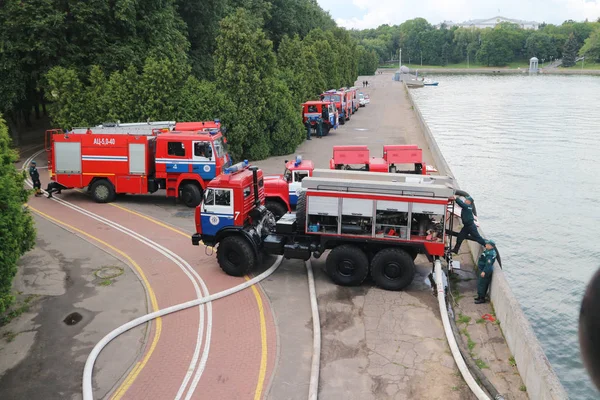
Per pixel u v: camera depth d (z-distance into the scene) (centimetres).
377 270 1456
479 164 4244
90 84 3475
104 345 1191
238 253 1561
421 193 1424
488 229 2770
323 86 5681
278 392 1019
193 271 1634
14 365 1116
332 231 1511
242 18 3294
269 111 3362
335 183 1469
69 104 3191
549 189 3512
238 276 1584
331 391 1012
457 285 1491
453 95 10531
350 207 1469
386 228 1469
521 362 1032
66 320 1319
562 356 1598
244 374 1083
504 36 19812
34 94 3825
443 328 1244
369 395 998
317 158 3469
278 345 1192
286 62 5366
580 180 3719
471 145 5081
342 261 1475
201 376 1077
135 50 3653
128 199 2569
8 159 1311
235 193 1556
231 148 3219
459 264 1595
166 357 1152
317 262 1705
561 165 4175
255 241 1557
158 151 2375
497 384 1013
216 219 1584
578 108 7969
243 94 3247
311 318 1318
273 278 1575
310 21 8550
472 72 19188
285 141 3572
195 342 1214
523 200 3269
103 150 2425
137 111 3002
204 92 3131
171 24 4072
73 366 1113
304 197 1520
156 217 2244
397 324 1270
